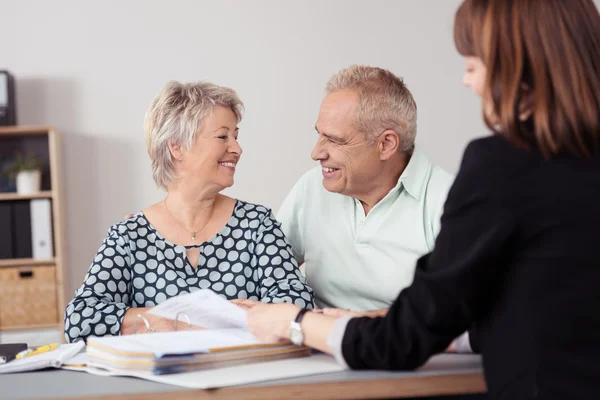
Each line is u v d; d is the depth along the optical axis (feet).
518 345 3.51
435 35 16.52
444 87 16.55
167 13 16.35
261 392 3.75
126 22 16.31
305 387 3.79
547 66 3.60
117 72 16.29
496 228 3.51
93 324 5.44
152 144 6.19
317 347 4.17
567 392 3.39
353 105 5.91
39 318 15.10
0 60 16.19
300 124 16.48
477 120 16.55
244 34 16.40
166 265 6.07
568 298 3.44
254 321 4.40
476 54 3.85
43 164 16.08
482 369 3.92
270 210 6.50
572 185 3.49
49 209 15.11
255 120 16.42
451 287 3.60
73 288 16.20
